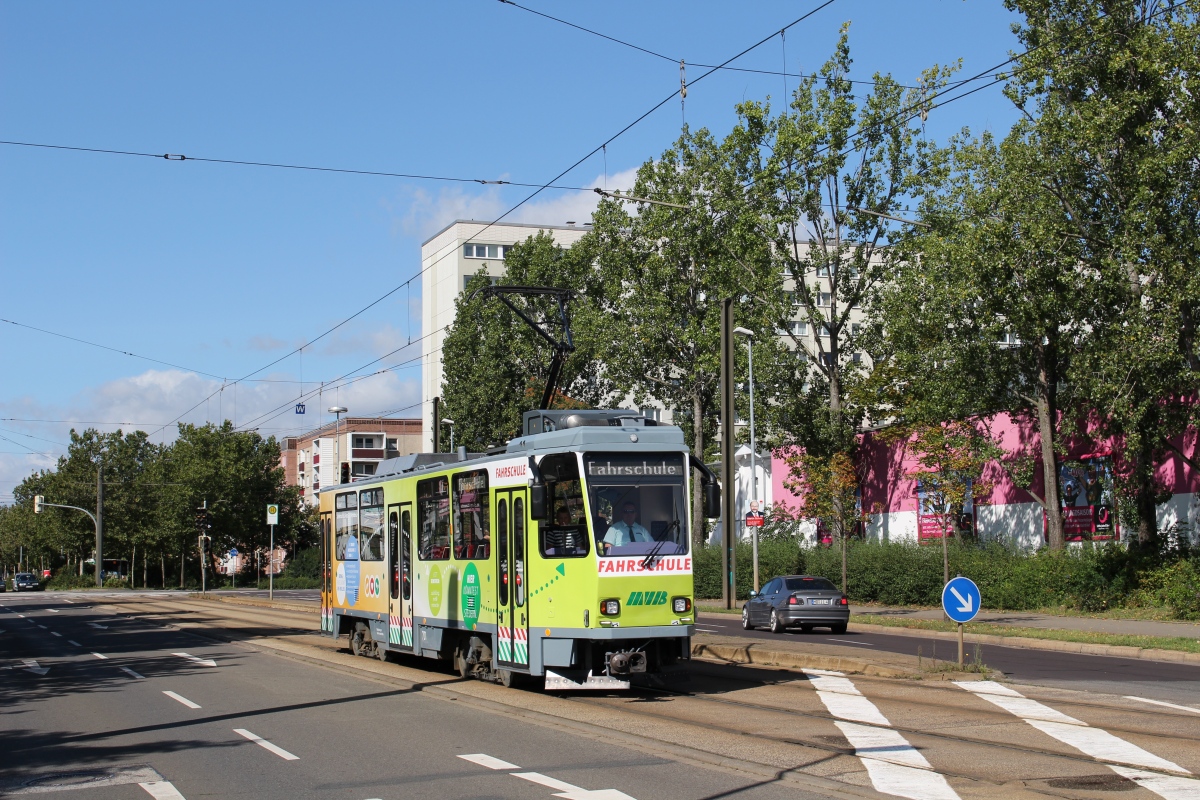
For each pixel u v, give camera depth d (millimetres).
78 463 94188
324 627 24656
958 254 30156
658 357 50969
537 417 17234
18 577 94562
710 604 42250
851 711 12961
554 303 59781
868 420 46281
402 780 9484
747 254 43312
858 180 42688
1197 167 26375
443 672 18656
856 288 43969
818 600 27703
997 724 11852
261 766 10398
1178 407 28125
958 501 33125
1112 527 33375
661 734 11508
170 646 26547
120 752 11492
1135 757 9922
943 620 29578
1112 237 28281
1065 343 30812
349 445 108938
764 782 9047
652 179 48875
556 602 14711
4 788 9703
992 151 31641
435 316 90125
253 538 91125
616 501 14742
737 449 53406
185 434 89500
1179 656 20281
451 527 17641
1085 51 27891
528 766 9938
